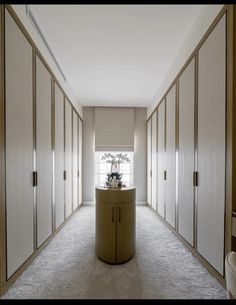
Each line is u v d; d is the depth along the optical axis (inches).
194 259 96.1
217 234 78.4
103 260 93.7
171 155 136.6
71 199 175.2
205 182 88.0
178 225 121.4
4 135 70.6
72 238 123.8
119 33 104.3
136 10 89.3
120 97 204.8
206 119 87.5
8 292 71.5
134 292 72.3
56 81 132.8
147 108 236.1
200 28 92.0
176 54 125.0
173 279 79.9
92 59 129.6
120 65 137.9
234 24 69.4
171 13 91.4
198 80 95.1
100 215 96.3
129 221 95.0
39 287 74.4
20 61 82.7
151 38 109.0
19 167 81.0
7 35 72.7
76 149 198.5
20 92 82.5
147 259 96.2
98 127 235.1
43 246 106.7
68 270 86.0
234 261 62.5
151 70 145.8
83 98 207.6
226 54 72.9
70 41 110.3
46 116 113.3
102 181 236.8
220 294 71.4
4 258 70.6
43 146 107.9
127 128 237.1
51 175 120.5
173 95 132.7
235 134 70.0
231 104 70.2
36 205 97.6
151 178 206.4
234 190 69.6
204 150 89.1
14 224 77.0
